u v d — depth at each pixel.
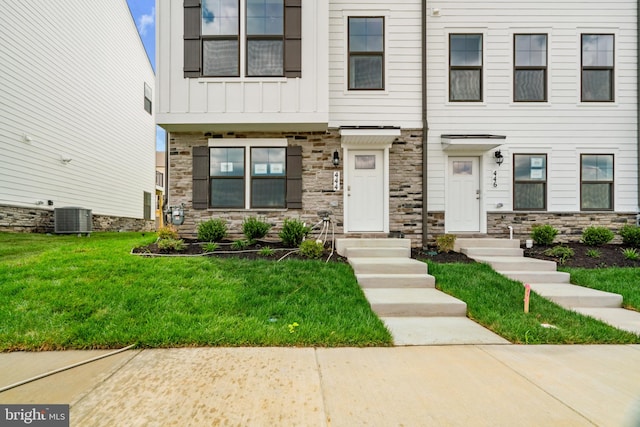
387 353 3.32
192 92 7.27
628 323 4.24
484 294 4.98
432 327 4.08
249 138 7.98
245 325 3.74
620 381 2.79
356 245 7.17
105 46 13.85
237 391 2.59
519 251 7.25
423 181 8.09
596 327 3.96
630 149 8.47
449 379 2.80
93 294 4.30
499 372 2.93
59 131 11.08
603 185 8.51
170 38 7.27
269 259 6.28
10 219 9.16
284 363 3.06
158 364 3.03
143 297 4.30
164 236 7.23
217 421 2.24
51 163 10.73
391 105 8.20
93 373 2.86
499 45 8.36
